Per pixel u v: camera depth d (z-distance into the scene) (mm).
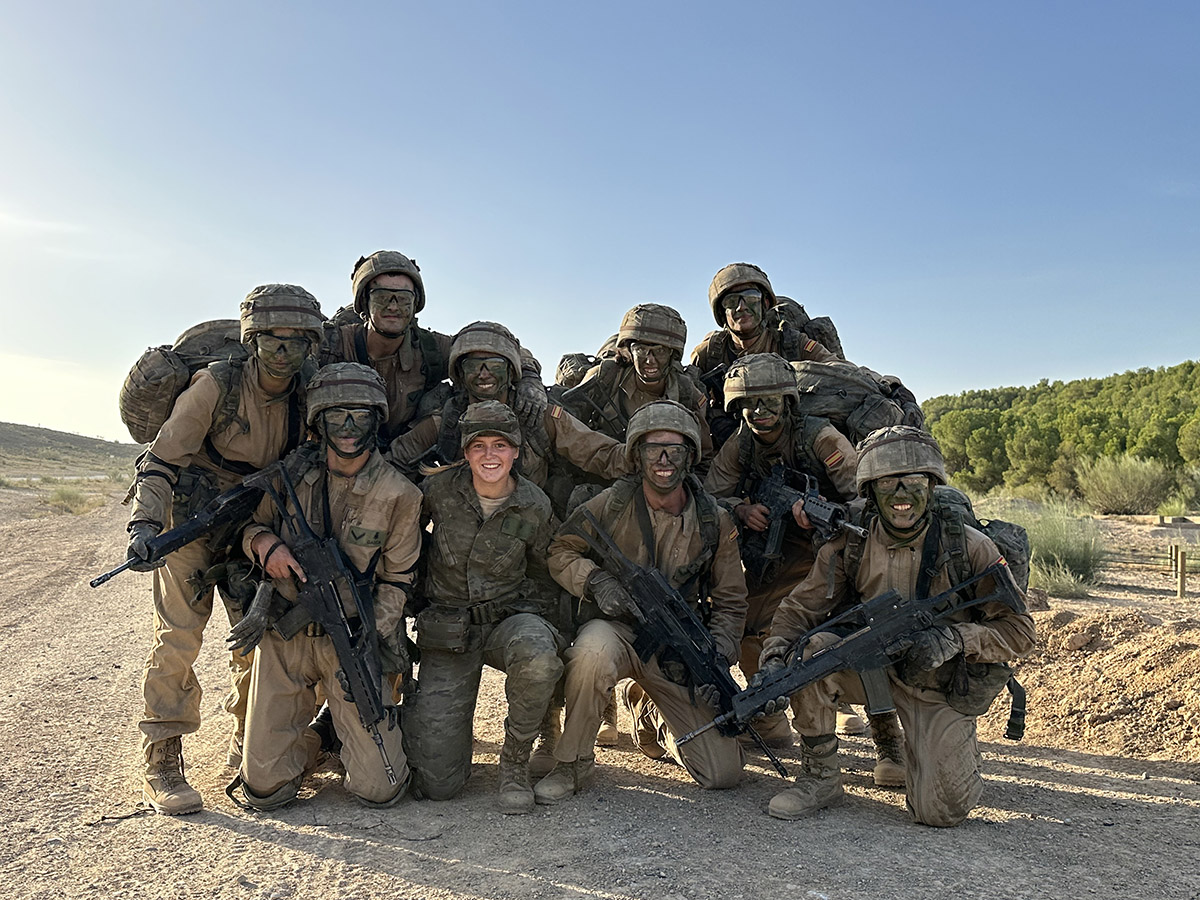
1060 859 4207
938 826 4695
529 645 4992
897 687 5020
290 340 5074
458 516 5375
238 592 5109
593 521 5559
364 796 5000
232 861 4230
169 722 5074
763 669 4977
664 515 5629
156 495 5074
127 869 4152
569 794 5191
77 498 37688
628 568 5414
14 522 29344
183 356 5492
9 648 10320
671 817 4844
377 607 5168
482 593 5367
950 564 4879
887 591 4859
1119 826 4664
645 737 6156
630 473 5867
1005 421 36656
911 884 3912
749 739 6371
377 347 6203
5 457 82875
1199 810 4891
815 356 7297
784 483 6102
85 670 9055
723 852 4309
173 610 5152
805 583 5289
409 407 6289
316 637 5113
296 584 5102
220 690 8164
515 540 5387
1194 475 24828
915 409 6633
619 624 5613
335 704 5125
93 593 15039
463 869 4117
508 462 5289
